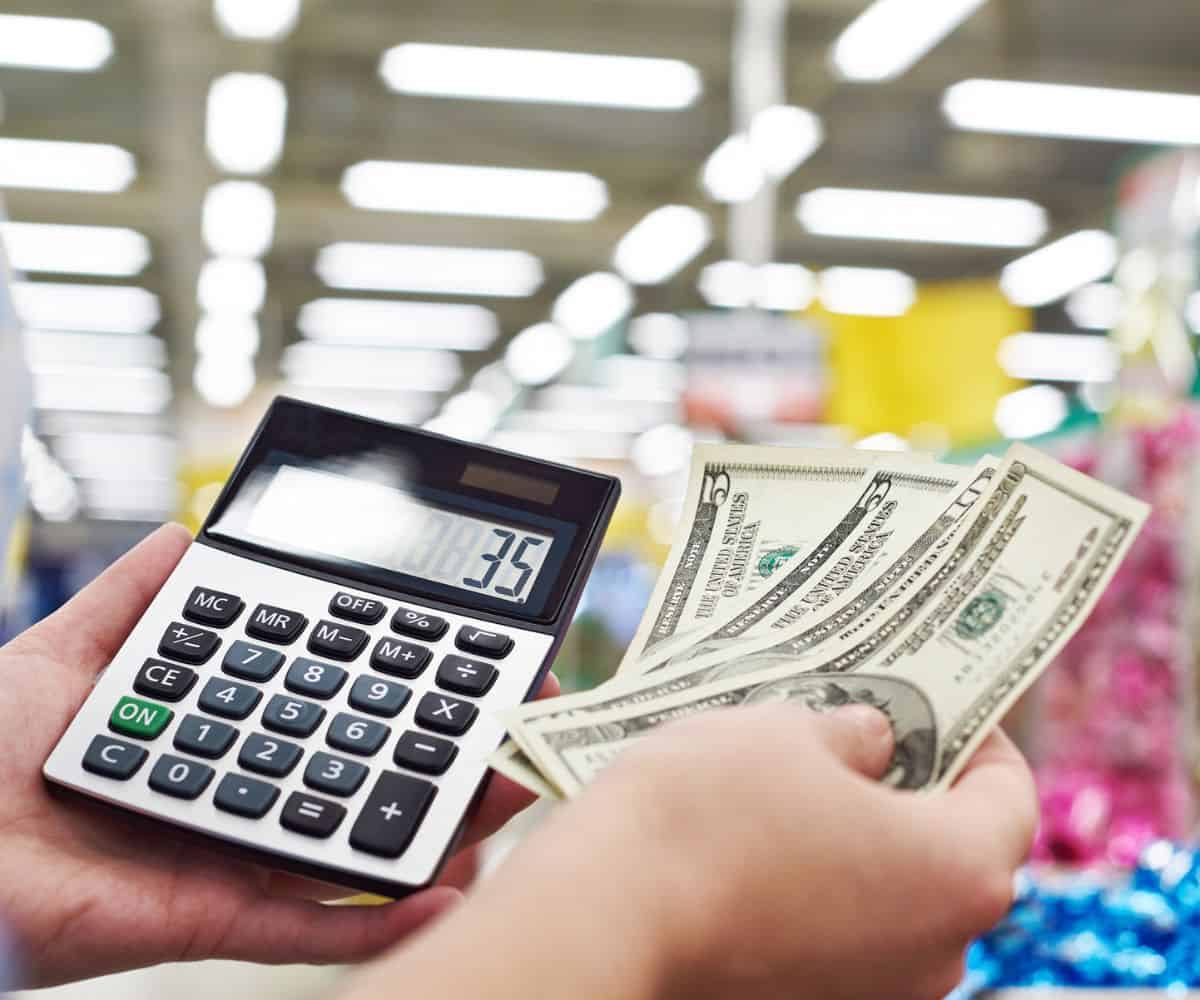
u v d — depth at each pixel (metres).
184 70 5.64
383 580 0.89
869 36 5.39
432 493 0.94
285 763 0.75
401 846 0.71
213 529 0.91
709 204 7.22
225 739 0.76
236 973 2.15
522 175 6.88
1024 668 0.67
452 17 5.22
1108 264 8.02
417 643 0.84
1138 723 2.46
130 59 5.57
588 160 6.66
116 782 0.74
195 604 0.86
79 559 7.53
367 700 0.79
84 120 6.18
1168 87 5.81
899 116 6.18
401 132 6.37
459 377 10.89
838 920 0.48
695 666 0.73
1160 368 2.59
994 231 7.61
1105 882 1.91
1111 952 1.60
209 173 6.80
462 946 0.40
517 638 0.85
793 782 0.49
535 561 0.90
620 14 5.20
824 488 0.88
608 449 13.51
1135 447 2.57
